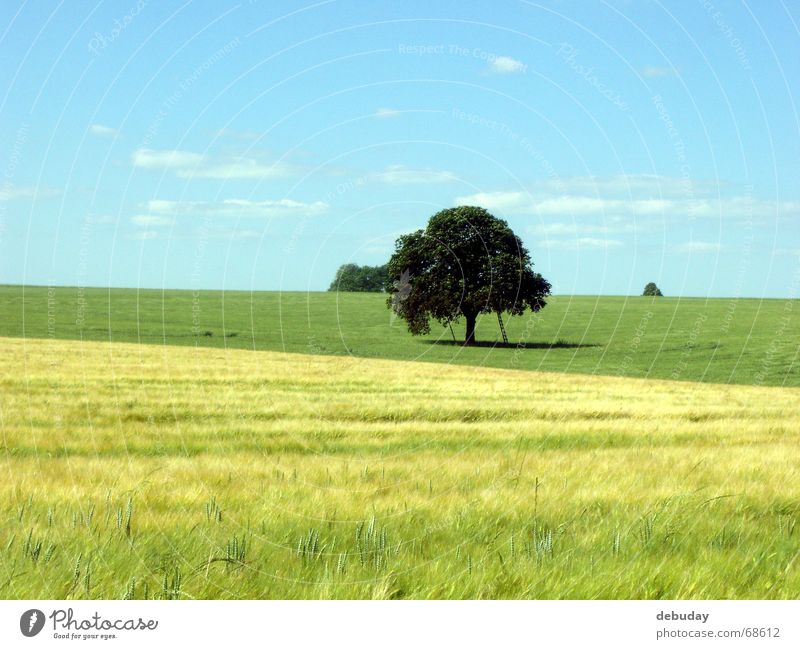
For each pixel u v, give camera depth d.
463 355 51.41
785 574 7.17
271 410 21.44
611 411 23.03
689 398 28.12
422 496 9.41
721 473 11.16
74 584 6.43
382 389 28.97
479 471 11.31
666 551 7.49
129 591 6.42
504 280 57.34
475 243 57.97
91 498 8.84
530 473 11.04
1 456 12.64
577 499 9.20
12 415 18.42
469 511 8.56
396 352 52.28
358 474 11.01
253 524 7.89
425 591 6.63
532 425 18.66
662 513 8.52
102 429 16.34
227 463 11.88
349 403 23.70
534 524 8.10
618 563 7.16
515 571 6.93
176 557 6.91
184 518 7.99
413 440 16.03
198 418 19.45
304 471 11.20
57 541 7.05
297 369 36.34
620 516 8.54
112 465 11.40
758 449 14.14
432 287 57.72
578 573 6.98
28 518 7.88
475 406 23.75
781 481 10.61
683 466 11.78
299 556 7.04
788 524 8.64
